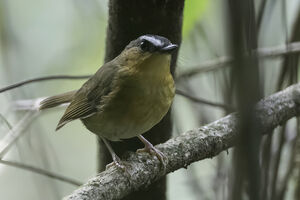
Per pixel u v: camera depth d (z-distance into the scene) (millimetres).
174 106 8766
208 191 7844
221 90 6977
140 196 7547
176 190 9430
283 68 7387
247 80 2793
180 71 8773
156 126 7621
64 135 11547
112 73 6945
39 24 10695
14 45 9641
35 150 8297
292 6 9016
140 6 6543
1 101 10117
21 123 8070
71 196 5258
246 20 2773
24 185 10891
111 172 5863
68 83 10438
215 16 8547
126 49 6855
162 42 6434
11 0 10766
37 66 10352
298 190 7426
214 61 8422
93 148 11469
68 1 10828
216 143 6582
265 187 5199
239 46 2701
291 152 7352
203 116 8203
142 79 6637
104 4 9672
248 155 2904
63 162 11148
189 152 6488
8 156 10539
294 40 7969
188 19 7562
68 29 10703
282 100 6898
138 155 6402
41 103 8438
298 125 7340
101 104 7059
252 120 2848
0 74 9977
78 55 9961
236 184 5363
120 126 7023
